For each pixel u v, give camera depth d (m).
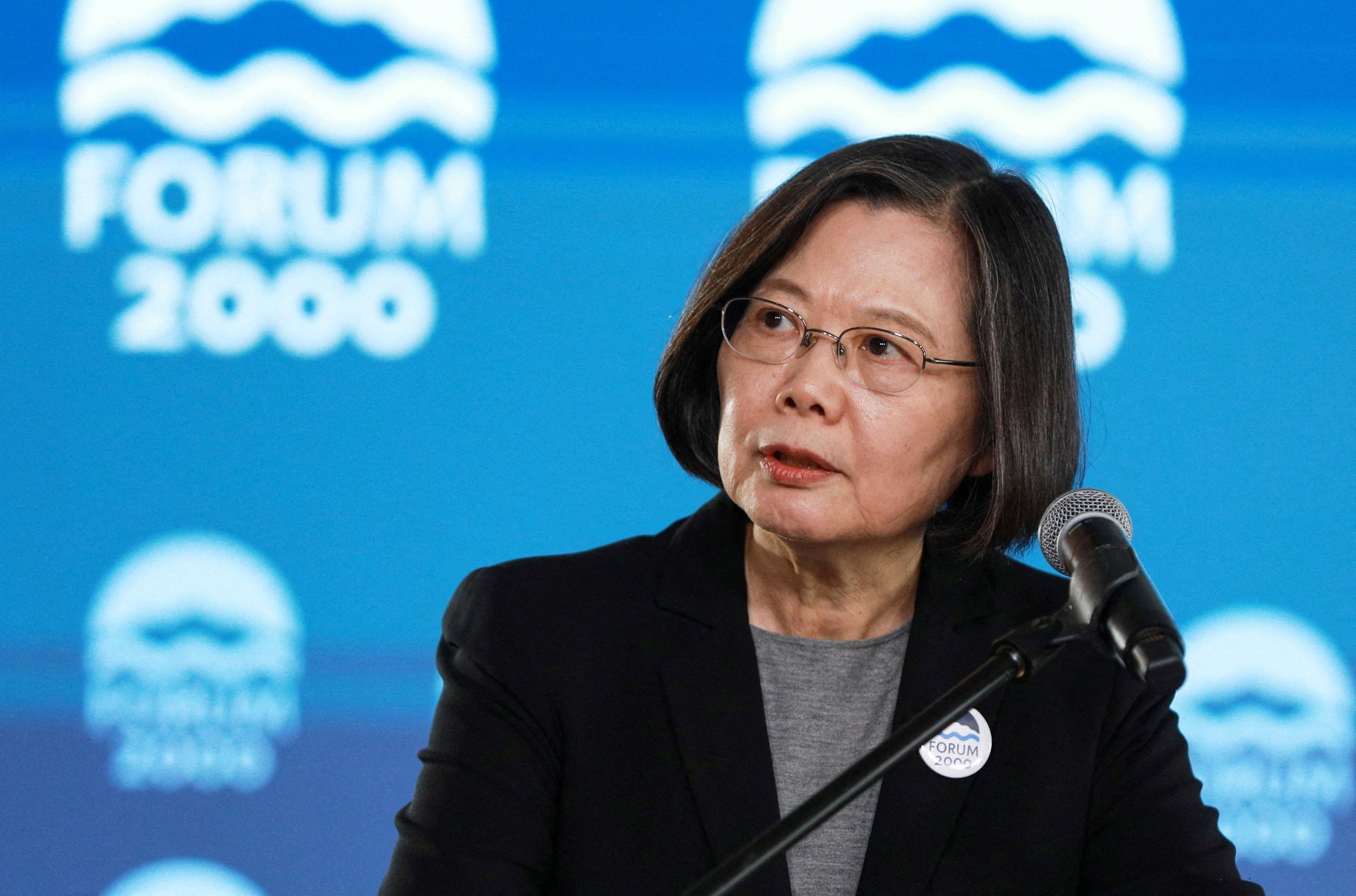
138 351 11.80
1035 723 5.18
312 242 11.92
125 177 11.90
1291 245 11.87
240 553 11.62
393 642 11.62
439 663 5.41
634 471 11.87
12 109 11.88
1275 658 11.53
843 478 4.91
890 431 4.89
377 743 11.48
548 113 12.06
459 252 11.95
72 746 11.30
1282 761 11.38
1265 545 11.65
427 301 11.91
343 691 11.50
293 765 11.38
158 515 11.64
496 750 5.00
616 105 12.09
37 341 11.76
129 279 11.84
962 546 5.51
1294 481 11.70
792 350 4.97
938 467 5.11
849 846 5.02
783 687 5.36
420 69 11.99
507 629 5.23
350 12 12.01
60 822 11.16
